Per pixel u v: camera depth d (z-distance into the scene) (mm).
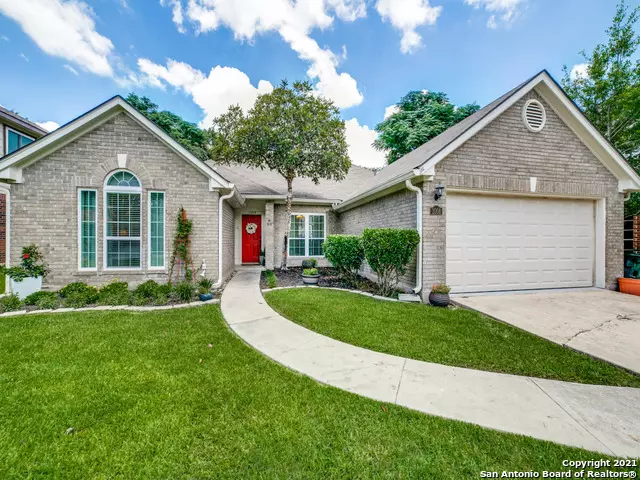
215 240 8258
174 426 2574
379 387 3260
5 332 4801
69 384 3246
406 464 2180
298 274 11688
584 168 8281
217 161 12250
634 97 10578
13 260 7086
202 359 3912
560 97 7766
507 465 2188
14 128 12227
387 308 6453
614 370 3691
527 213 8211
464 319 5727
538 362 3924
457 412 2809
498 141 7680
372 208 10578
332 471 2111
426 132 18641
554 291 8078
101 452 2283
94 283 7496
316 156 11422
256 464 2174
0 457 2217
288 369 3682
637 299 7254
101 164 7535
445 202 7402
